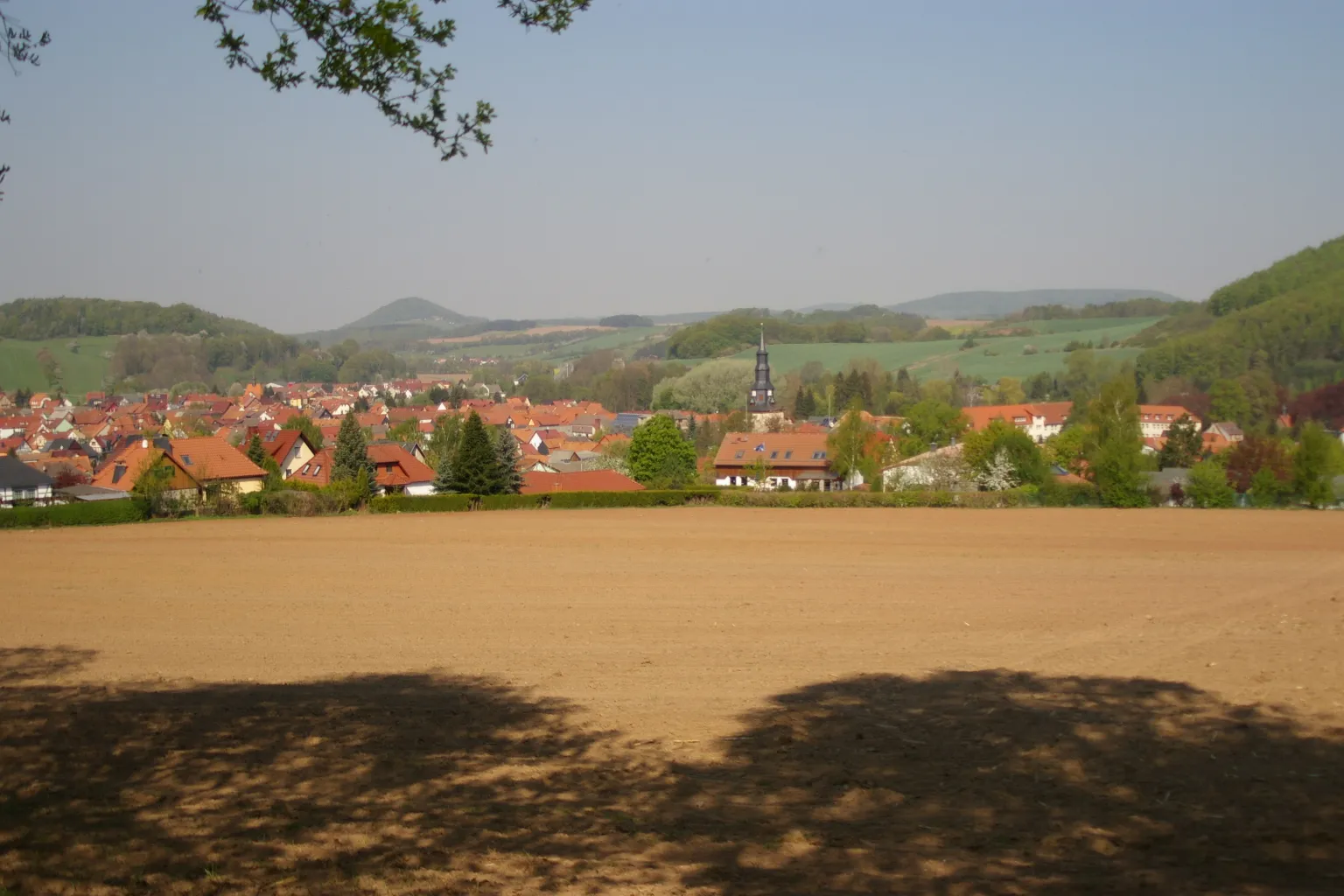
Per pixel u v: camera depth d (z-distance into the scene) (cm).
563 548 4550
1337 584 3256
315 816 1133
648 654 2311
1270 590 3161
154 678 2130
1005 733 1523
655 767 1364
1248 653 2148
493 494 6662
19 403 18300
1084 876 932
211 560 4200
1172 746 1421
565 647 2414
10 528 5406
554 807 1177
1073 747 1427
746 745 1491
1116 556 4141
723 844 1034
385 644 2500
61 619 2941
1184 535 4928
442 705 1808
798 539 4841
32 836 1050
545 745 1498
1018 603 2981
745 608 2944
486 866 960
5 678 2150
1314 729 1497
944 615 2783
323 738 1546
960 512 6088
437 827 1093
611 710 1744
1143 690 1803
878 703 1767
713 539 4856
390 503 6306
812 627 2620
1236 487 7119
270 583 3581
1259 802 1166
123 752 1453
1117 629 2516
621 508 6550
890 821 1120
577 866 961
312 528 5400
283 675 2153
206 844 1027
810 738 1528
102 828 1085
